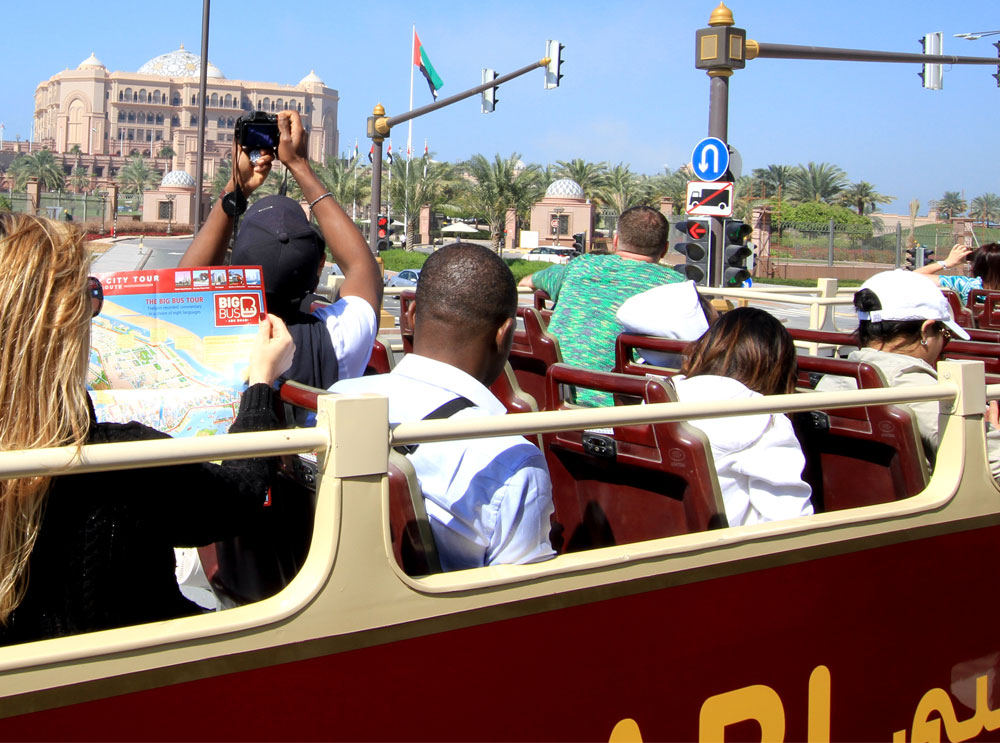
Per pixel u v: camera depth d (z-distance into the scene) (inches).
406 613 63.0
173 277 80.4
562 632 69.6
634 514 94.2
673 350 145.2
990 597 97.2
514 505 76.3
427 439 63.1
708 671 77.6
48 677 52.1
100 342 78.0
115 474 62.7
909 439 104.2
